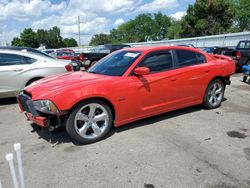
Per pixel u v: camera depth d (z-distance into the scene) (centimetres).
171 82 484
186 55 527
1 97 668
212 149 378
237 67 1255
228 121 500
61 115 380
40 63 696
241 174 312
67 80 432
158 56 482
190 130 454
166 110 495
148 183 298
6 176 319
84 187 294
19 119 546
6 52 671
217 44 2605
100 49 1459
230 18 4994
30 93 410
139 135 434
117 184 298
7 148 402
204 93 555
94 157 362
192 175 311
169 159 350
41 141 423
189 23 5203
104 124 420
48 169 334
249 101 658
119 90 420
